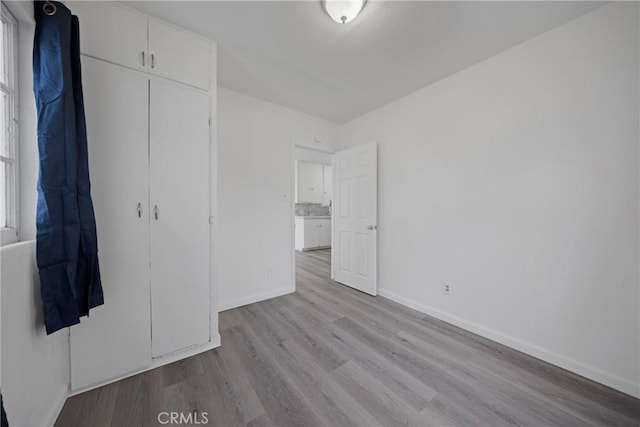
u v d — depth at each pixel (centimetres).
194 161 176
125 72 150
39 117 110
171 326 168
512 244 190
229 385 147
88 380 140
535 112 177
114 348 148
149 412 127
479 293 210
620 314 145
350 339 200
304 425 121
